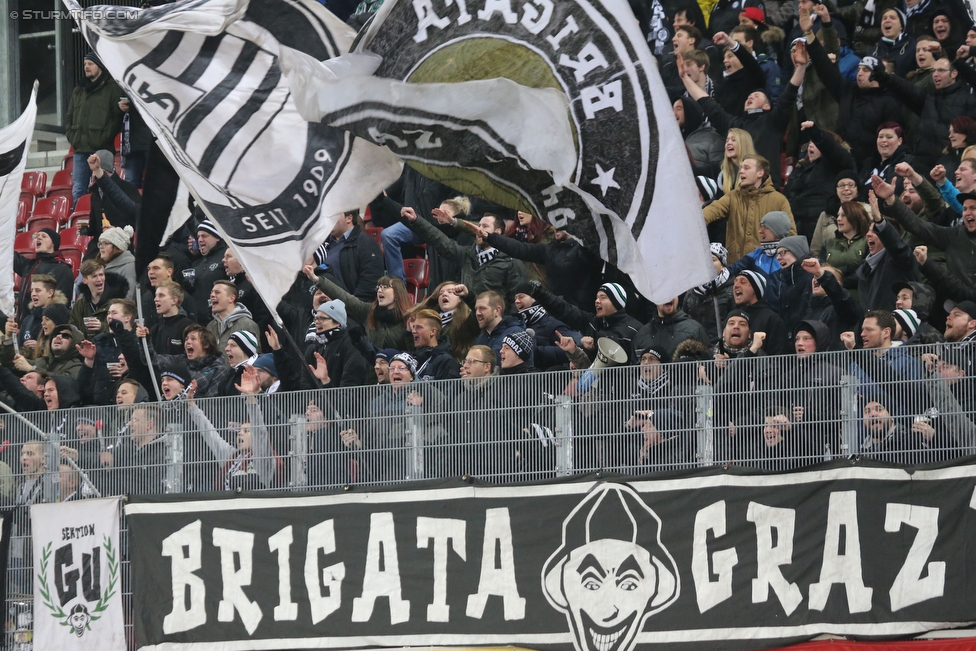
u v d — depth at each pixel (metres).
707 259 30.00
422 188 47.06
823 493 29.34
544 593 30.52
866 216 38.97
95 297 48.19
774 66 48.03
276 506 32.34
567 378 31.25
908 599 28.84
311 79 32.03
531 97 30.91
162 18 32.88
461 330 39.06
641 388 30.72
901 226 37.94
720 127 45.03
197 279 46.53
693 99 45.91
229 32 33.41
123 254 48.47
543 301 37.59
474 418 31.64
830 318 36.03
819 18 46.22
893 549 28.94
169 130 33.50
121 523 33.56
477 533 31.02
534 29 30.66
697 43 47.00
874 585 28.98
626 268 30.61
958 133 41.75
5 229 41.25
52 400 41.56
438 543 31.23
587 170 30.59
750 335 34.38
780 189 44.75
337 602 31.75
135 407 34.06
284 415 32.88
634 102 30.23
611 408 30.81
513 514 30.86
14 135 41.12
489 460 31.45
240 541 32.53
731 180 42.22
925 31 47.12
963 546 28.69
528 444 31.25
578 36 30.39
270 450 32.88
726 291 38.78
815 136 41.75
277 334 36.16
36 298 49.97
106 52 33.66
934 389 29.17
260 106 33.25
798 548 29.36
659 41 51.84
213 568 32.62
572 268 39.78
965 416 28.95
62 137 72.69
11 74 72.69
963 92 43.06
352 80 31.77
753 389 30.11
